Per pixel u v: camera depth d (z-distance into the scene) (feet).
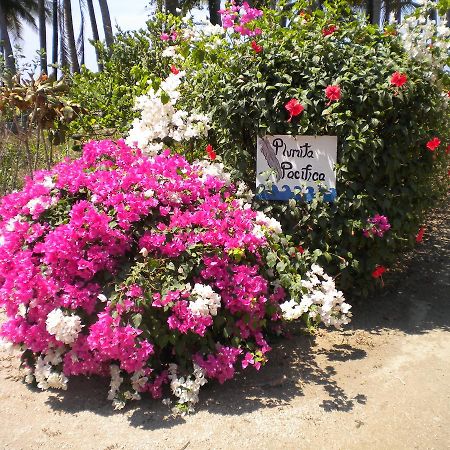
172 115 12.16
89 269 8.70
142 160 10.47
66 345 8.81
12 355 10.53
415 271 14.76
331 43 11.75
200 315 8.32
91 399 8.84
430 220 19.16
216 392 9.01
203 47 12.63
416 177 12.53
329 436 7.78
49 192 9.70
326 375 9.52
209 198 10.16
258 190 11.97
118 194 9.11
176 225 9.11
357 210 11.68
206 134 12.41
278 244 10.00
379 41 12.85
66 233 8.59
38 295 8.69
